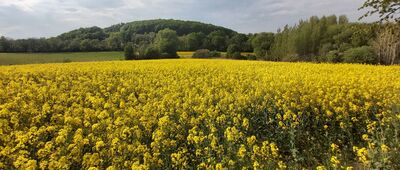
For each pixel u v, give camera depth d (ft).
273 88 42.80
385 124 28.45
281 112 33.14
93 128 27.17
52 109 35.99
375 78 49.03
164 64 89.66
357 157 25.02
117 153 23.40
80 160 22.24
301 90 40.86
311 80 48.83
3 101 40.22
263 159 22.79
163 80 55.36
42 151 22.02
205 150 23.95
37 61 151.53
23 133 26.27
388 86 42.83
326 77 51.19
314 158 25.04
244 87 47.93
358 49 121.08
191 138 25.43
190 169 22.94
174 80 55.62
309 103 34.86
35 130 26.32
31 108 33.65
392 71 62.90
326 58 136.77
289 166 23.71
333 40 183.32
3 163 21.27
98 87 52.65
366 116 31.50
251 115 33.45
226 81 53.06
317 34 186.09
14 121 29.19
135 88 49.49
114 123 29.07
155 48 190.29
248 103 35.47
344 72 61.67
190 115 34.37
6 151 21.65
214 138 23.97
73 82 54.65
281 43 193.47
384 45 110.73
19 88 47.37
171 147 24.89
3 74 64.85
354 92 38.96
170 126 28.60
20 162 19.75
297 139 28.07
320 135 29.50
